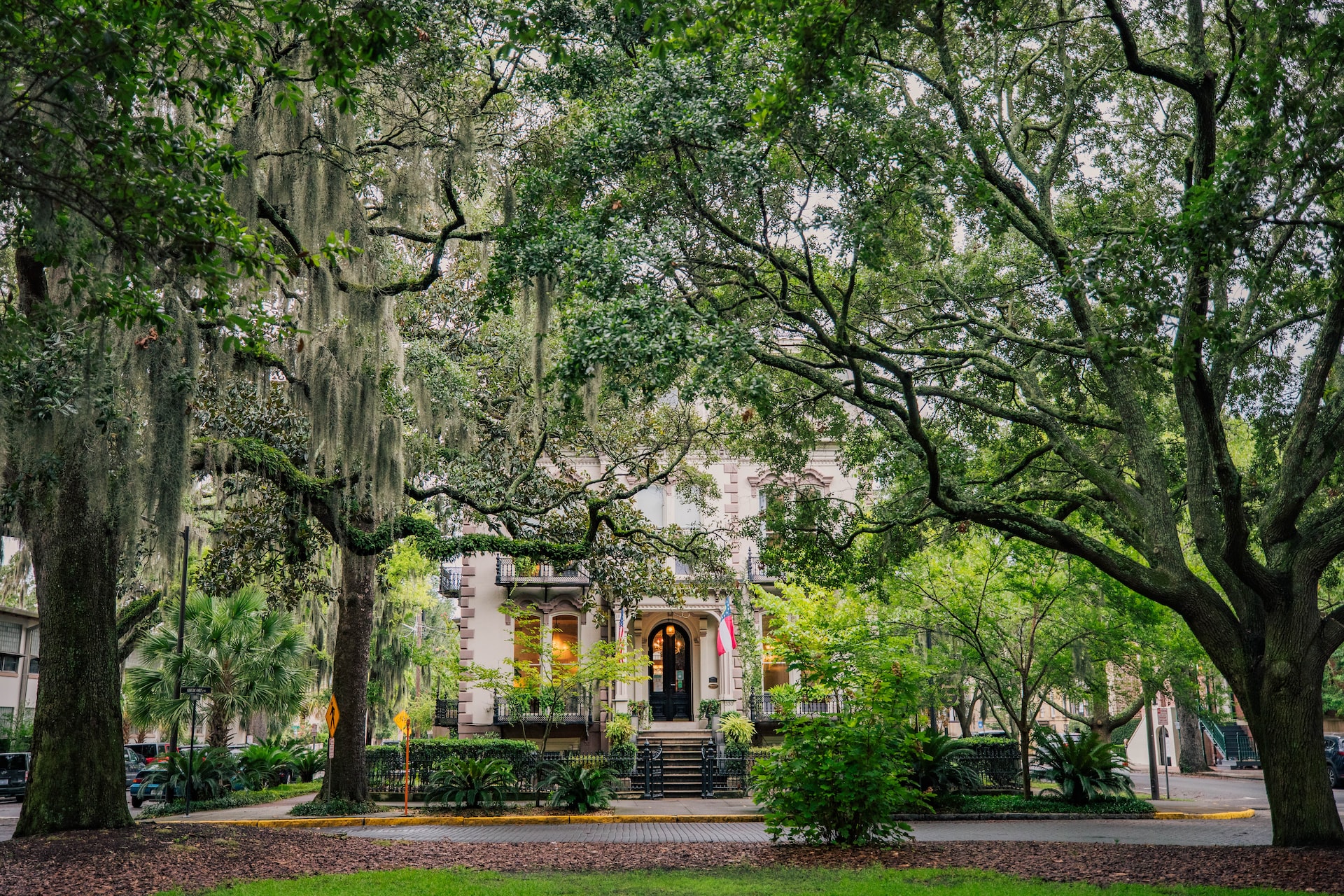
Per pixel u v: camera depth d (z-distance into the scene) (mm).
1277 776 13297
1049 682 24828
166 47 9258
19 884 10086
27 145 8734
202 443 16469
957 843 14141
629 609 24734
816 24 10891
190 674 24188
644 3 11469
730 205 13945
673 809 23078
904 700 14750
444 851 13391
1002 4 13023
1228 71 13617
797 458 19797
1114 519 15805
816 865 11930
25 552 21406
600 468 30766
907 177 13711
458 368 19156
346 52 8836
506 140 15680
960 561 23438
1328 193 11148
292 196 13992
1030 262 18141
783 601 27688
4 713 37344
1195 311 12391
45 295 13008
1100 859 12086
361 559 22562
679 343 11930
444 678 37406
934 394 16797
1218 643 14094
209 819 20312
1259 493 17047
